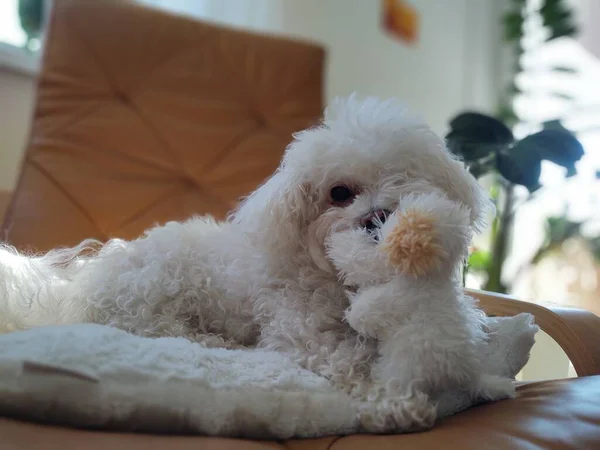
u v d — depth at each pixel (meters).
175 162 1.30
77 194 1.16
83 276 0.69
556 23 2.21
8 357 0.45
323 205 0.62
